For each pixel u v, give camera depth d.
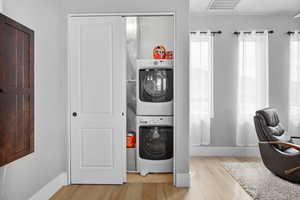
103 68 3.78
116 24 3.77
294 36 5.42
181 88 3.73
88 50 3.79
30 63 2.53
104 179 3.84
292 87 5.43
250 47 5.41
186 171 3.74
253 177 4.09
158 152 4.29
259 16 5.50
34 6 2.95
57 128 3.64
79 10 3.75
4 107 2.09
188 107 3.74
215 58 5.54
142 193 3.49
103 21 3.77
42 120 3.17
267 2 4.73
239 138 5.43
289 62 5.48
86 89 3.80
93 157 3.83
